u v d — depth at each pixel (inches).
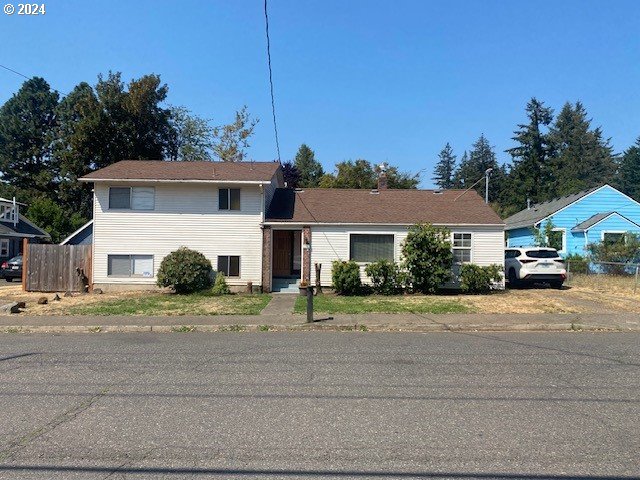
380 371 287.1
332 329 467.5
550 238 1167.6
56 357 333.4
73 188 1717.5
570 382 261.0
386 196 919.0
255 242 796.0
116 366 303.6
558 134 3024.1
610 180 2876.5
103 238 794.8
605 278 895.7
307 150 2950.3
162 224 796.6
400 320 490.0
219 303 625.0
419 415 209.5
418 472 155.9
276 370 290.7
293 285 804.6
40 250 805.2
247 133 1876.2
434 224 779.4
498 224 778.8
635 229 1125.7
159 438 185.0
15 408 220.4
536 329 464.4
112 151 1546.5
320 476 153.6
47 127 2244.1
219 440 183.0
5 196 2023.9
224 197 798.5
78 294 750.5
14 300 670.5
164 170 836.0
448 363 308.7
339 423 200.2
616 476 152.6
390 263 739.4
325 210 837.2
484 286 740.0
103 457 168.2
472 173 3385.8
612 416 207.2
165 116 1707.7
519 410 215.3
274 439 183.6
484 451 171.6
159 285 738.8
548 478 151.4
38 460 165.8
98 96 1615.4
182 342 394.6
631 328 460.8
